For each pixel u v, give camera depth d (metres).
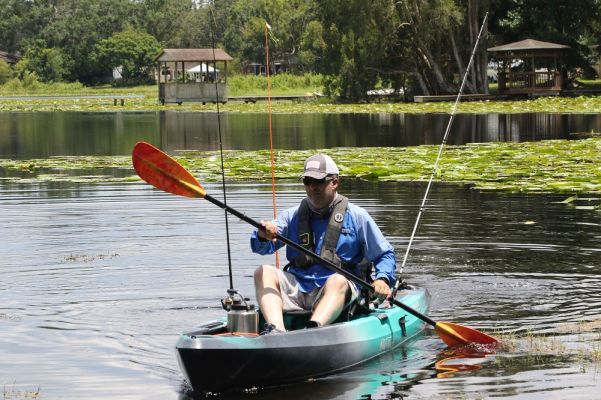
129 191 14.76
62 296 8.13
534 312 7.48
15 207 13.14
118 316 7.52
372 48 50.09
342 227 6.70
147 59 117.50
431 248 9.89
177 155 21.53
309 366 5.94
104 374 6.13
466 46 50.97
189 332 5.89
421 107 44.31
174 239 10.60
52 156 22.38
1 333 7.05
